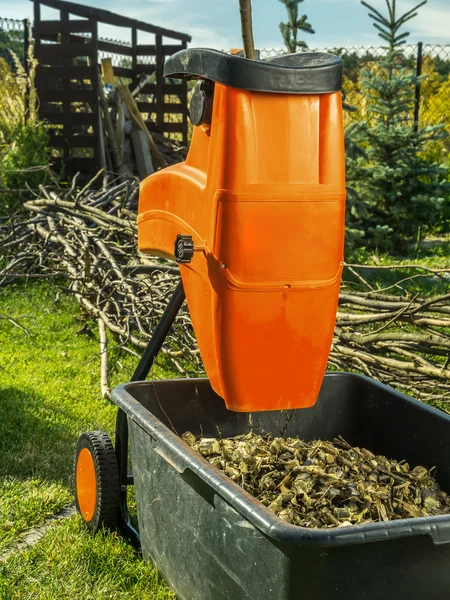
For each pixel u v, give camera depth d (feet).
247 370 8.07
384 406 10.56
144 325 20.16
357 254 30.58
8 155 33.06
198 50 8.08
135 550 10.37
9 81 38.14
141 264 21.99
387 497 8.34
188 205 8.50
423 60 48.06
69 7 35.17
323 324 8.17
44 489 12.25
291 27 26.89
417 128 37.99
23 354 19.52
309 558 6.39
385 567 6.58
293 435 11.23
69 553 10.27
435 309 15.93
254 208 7.64
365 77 34.83
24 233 26.81
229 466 9.29
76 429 14.78
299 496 8.34
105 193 28.53
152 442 8.94
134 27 38.45
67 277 24.54
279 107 7.67
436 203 33.30
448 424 9.34
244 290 7.78
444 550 6.73
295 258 7.84
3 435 14.43
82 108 39.52
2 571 9.84
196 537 8.04
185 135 42.16
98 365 18.94
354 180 33.55
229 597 7.47
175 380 10.69
